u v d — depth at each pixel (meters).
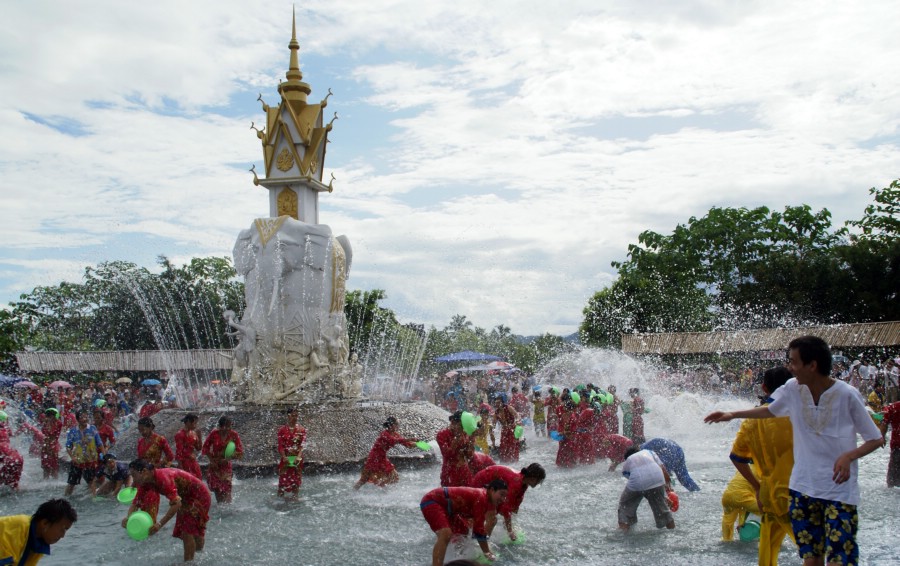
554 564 7.28
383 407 14.12
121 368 32.34
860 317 33.59
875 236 35.25
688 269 36.62
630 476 8.58
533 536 8.37
